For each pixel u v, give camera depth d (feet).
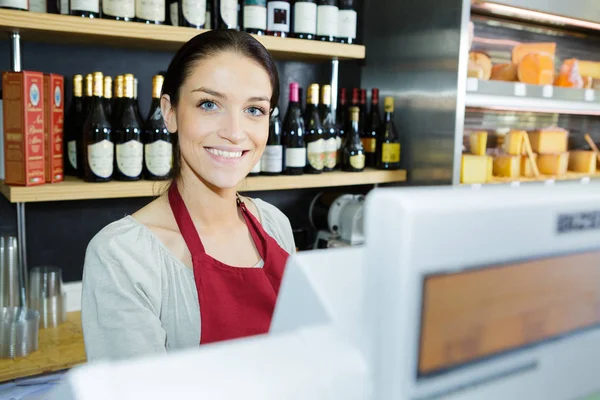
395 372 0.90
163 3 6.07
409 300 0.88
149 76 7.08
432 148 7.69
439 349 0.93
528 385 1.06
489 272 0.97
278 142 7.15
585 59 10.56
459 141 7.36
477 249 0.94
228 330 3.49
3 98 5.37
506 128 9.45
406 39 7.98
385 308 0.90
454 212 0.90
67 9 5.83
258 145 3.81
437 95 7.54
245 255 3.86
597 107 9.09
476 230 0.93
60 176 5.84
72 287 6.81
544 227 1.02
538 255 1.02
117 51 6.83
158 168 6.14
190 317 3.50
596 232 1.10
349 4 7.36
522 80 8.70
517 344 1.03
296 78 8.25
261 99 3.69
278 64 8.05
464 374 0.97
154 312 3.39
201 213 3.71
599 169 10.09
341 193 8.44
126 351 3.23
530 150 8.88
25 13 5.28
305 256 1.13
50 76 5.57
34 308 6.06
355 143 7.66
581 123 10.56
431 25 7.54
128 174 6.01
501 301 0.99
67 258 6.88
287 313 1.12
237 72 3.58
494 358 1.00
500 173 8.70
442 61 7.41
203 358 0.90
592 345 1.15
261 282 3.57
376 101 8.26
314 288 1.06
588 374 1.16
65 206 6.79
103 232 3.47
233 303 3.53
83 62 6.66
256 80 3.64
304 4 7.08
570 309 1.10
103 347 3.31
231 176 3.66
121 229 3.49
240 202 4.03
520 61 8.74
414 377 0.91
